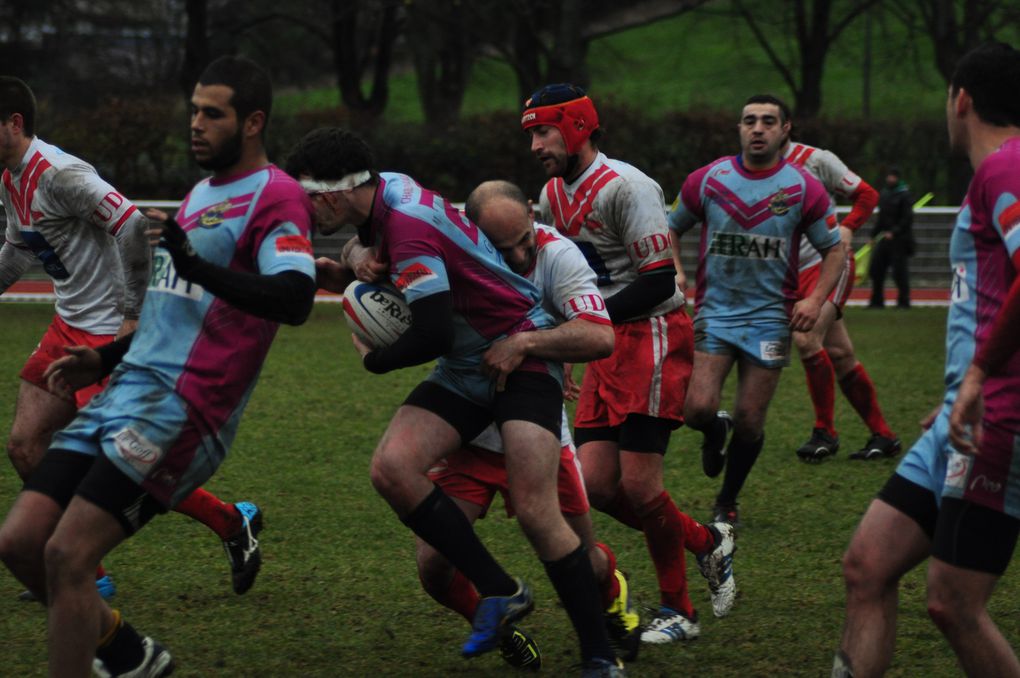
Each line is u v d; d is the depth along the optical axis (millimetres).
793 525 22062
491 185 14445
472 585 15391
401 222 13508
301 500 23562
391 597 17859
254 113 12742
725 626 16797
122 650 13250
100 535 12211
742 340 21453
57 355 17734
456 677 14875
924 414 33594
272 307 12180
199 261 11680
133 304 17172
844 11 96625
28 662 14914
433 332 13289
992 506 11430
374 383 37594
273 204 12562
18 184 17469
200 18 79812
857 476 26141
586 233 17266
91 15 113438
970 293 11836
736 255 21500
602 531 21859
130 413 12375
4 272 18516
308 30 104062
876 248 62406
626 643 15414
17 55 113250
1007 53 11992
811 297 21281
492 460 14836
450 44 98312
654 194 16891
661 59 164125
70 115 77688
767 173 21328
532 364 14172
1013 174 11273
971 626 11672
